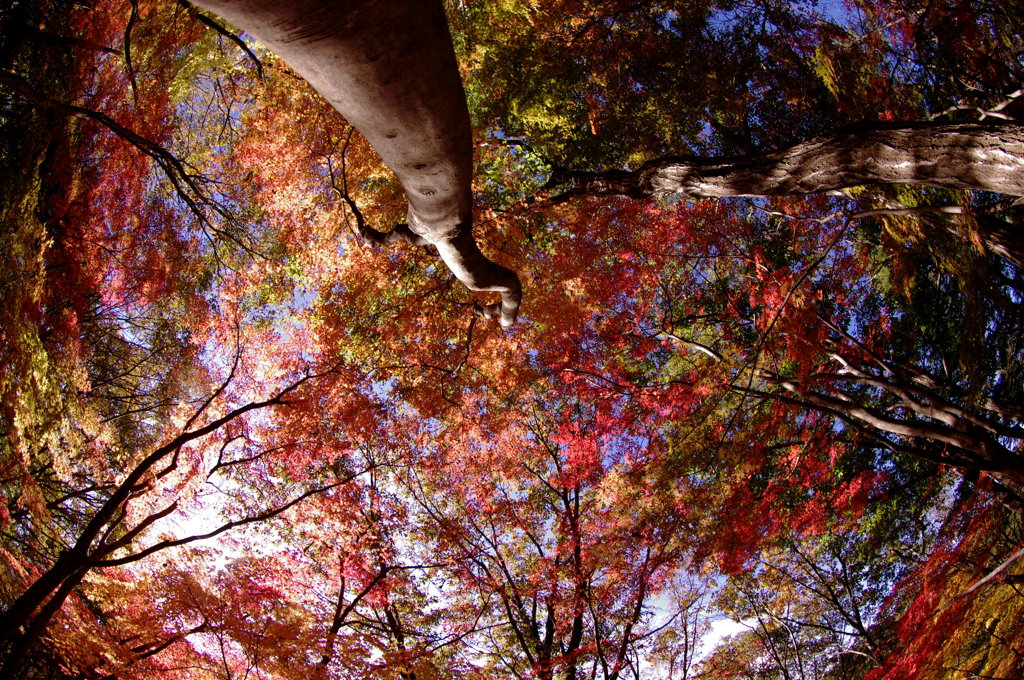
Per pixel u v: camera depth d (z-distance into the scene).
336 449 11.76
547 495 13.58
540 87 12.15
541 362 12.38
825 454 11.12
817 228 11.74
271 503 12.10
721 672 12.80
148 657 8.65
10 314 8.06
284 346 12.43
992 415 9.84
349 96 2.18
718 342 12.43
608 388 11.67
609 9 11.01
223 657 9.03
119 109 9.42
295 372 12.31
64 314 9.62
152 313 12.45
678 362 13.65
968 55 8.02
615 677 11.09
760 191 5.88
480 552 12.51
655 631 12.57
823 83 11.27
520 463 12.58
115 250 10.38
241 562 10.50
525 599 12.92
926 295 12.43
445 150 2.87
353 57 1.95
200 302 12.44
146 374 13.21
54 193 9.22
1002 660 8.30
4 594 7.47
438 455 12.35
